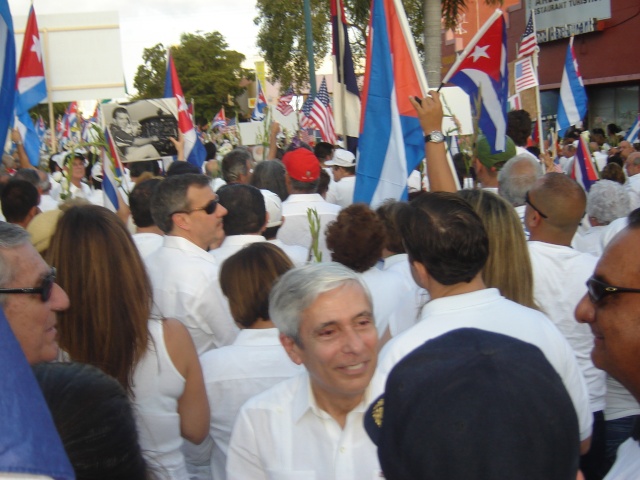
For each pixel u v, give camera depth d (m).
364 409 2.20
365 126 4.78
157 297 3.54
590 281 1.69
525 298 2.93
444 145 3.85
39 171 7.43
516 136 6.73
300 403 2.27
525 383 1.11
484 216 2.94
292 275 2.21
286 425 2.28
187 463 3.09
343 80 6.54
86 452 1.37
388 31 4.73
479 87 4.85
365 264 3.29
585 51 26.84
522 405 1.08
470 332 1.24
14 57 3.55
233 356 2.88
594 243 4.65
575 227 3.41
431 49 15.35
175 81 8.20
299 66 31.23
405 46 4.75
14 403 0.93
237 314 2.93
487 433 1.06
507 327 2.32
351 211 3.33
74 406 1.40
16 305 2.18
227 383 2.84
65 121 15.50
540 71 29.06
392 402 1.15
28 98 8.06
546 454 1.07
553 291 3.28
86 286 2.55
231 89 46.41
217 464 2.90
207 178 3.73
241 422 2.34
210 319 3.55
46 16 8.56
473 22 31.02
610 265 1.65
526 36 9.46
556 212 3.34
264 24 31.62
